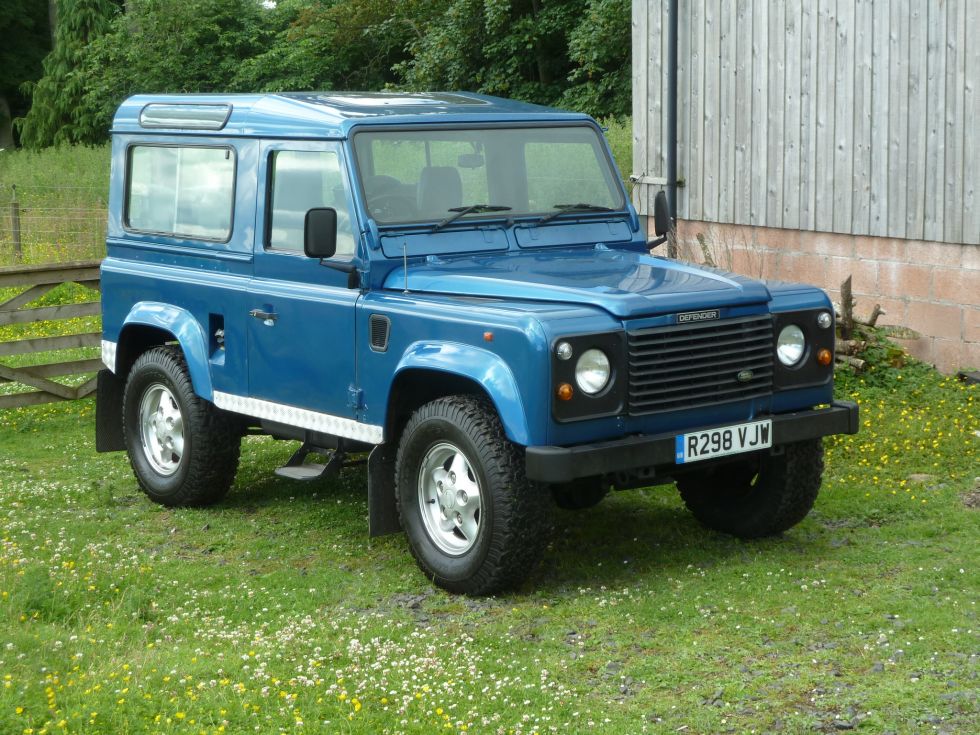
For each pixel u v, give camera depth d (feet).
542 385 17.92
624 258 22.09
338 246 21.42
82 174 84.74
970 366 32.04
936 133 31.99
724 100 37.70
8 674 15.44
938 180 32.12
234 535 23.45
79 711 14.73
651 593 19.27
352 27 117.80
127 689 15.30
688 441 18.99
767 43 36.14
